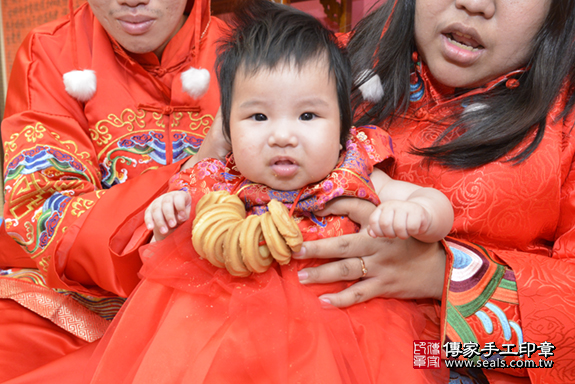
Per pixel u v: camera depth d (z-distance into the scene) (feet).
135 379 2.20
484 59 2.99
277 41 2.43
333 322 2.39
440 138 3.18
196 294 2.49
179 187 2.97
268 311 2.29
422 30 3.07
